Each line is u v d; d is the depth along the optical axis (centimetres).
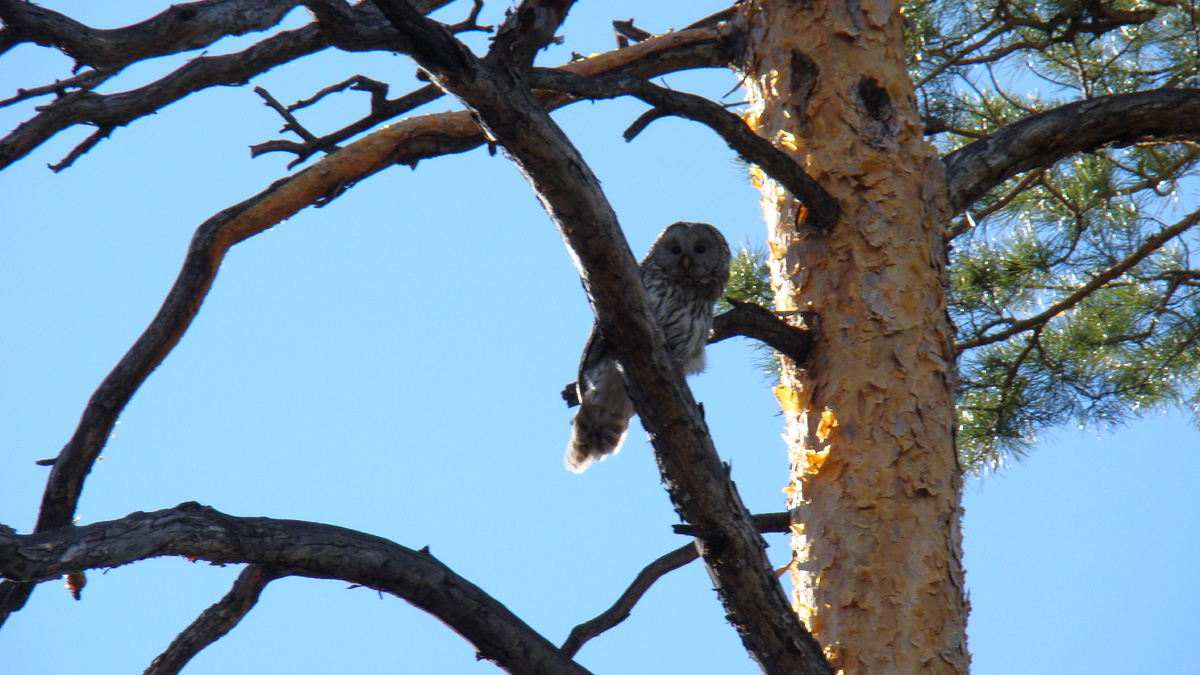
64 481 920
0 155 784
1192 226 1266
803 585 947
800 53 1097
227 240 1017
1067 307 1294
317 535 758
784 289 1051
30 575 663
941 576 912
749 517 773
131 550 693
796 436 1000
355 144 1081
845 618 904
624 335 736
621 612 932
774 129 1093
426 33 630
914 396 966
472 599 786
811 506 961
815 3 1109
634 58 1169
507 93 670
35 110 802
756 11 1152
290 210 1049
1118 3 1375
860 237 1014
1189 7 1302
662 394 743
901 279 1003
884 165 1041
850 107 1062
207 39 733
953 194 1073
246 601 807
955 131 1329
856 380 972
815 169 1047
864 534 923
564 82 752
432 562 788
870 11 1101
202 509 733
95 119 826
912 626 891
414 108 1055
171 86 841
